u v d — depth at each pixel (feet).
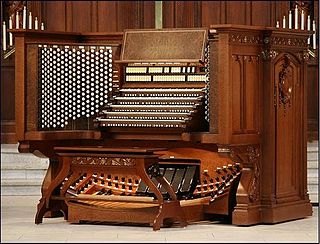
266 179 33.40
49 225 33.14
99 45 34.37
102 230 31.86
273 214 33.19
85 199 32.73
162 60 33.53
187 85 33.76
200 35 33.53
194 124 32.89
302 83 35.09
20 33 33.42
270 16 52.70
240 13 52.90
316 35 51.49
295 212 34.42
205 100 33.14
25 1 51.70
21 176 44.14
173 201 32.07
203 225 32.89
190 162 34.09
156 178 32.01
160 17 52.26
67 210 34.35
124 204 33.30
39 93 33.53
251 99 32.89
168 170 34.14
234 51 31.99
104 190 34.68
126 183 34.45
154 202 31.94
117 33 35.14
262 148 33.40
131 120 33.30
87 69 34.37
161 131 33.35
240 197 32.73
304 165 35.14
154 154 31.99
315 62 51.52
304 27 51.72
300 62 34.94
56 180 33.04
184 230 31.73
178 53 33.47
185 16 53.16
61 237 30.27
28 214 36.11
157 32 34.09
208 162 33.83
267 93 33.30
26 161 45.21
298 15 52.01
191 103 33.04
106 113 33.81
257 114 33.19
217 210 33.50
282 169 33.91
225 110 31.71
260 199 33.37
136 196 33.19
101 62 34.37
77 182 34.63
